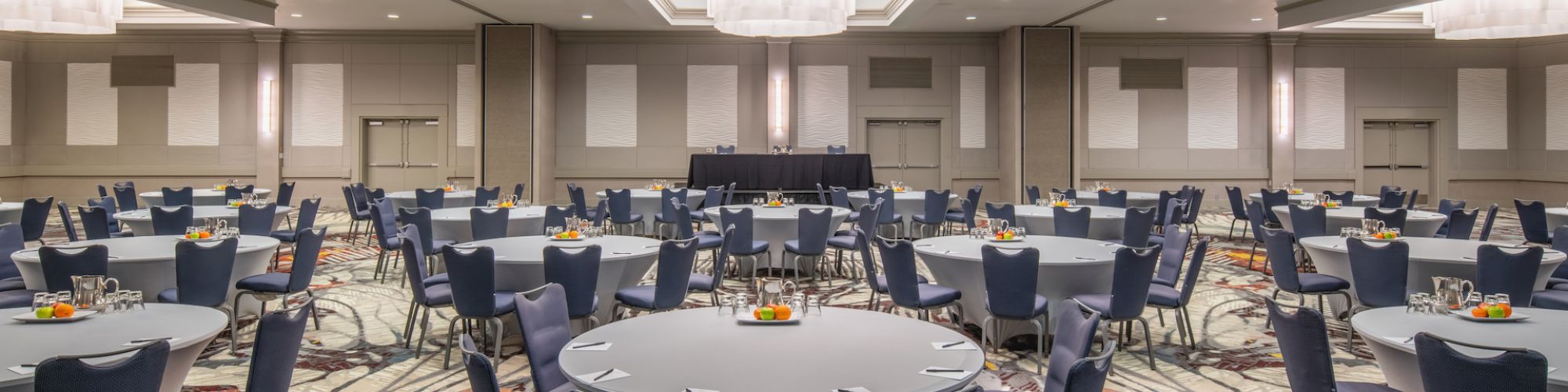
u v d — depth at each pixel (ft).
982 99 50.44
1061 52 47.34
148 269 16.76
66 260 15.25
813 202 42.80
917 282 16.49
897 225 34.73
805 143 50.24
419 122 50.19
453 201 35.37
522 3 40.86
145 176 49.80
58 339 10.18
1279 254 18.26
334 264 29.04
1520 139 50.88
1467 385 8.66
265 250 18.89
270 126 49.06
